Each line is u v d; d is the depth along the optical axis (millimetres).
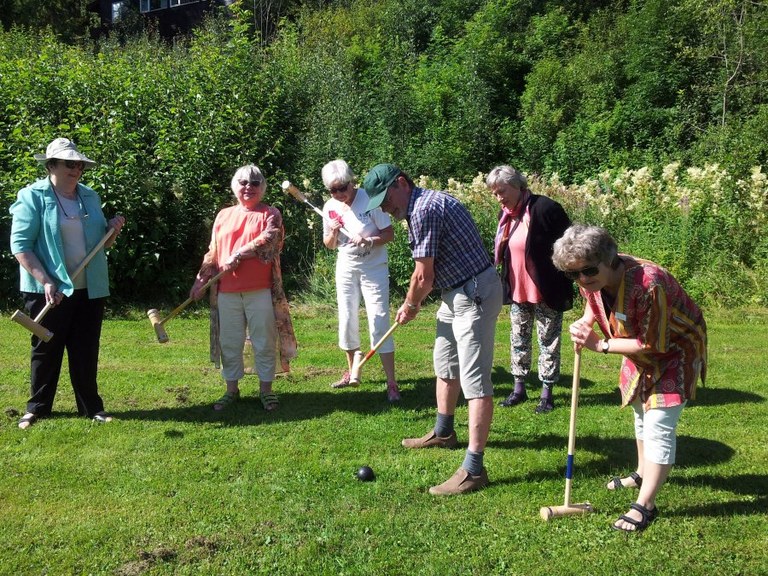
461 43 20578
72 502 3615
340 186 5160
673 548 3182
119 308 8672
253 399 5395
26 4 25141
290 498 3689
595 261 3113
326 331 7953
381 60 20047
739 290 9023
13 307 8367
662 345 3164
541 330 5121
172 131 9648
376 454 4301
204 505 3602
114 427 4691
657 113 16750
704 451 4305
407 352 6906
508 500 3672
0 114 9547
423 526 3398
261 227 5004
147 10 28516
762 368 6273
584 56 19562
